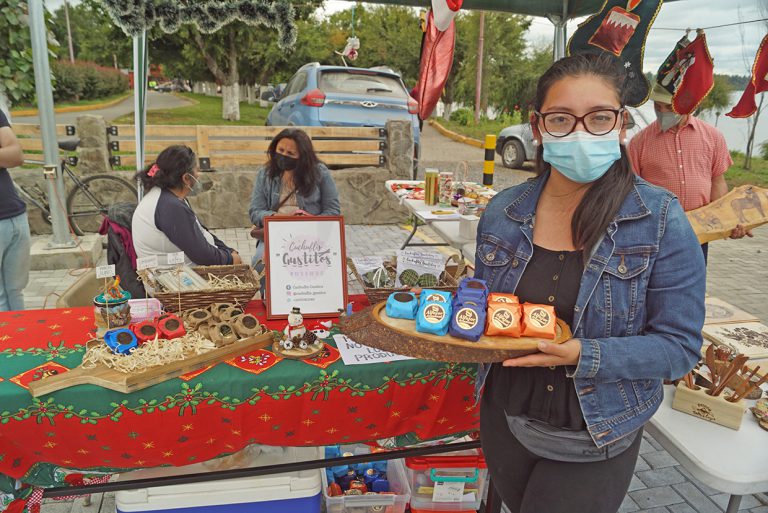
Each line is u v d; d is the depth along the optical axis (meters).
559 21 3.83
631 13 2.55
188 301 2.07
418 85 3.60
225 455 1.85
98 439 1.68
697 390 1.85
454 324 1.26
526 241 1.37
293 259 2.16
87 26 36.84
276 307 2.12
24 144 6.07
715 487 1.59
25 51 5.31
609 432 1.26
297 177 3.25
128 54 17.38
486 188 4.59
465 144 17.81
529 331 1.23
